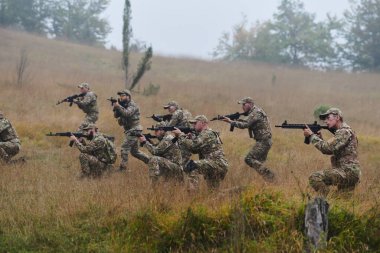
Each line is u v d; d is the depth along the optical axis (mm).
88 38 62812
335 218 6590
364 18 53406
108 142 10555
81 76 28172
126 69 22031
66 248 6602
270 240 6344
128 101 12094
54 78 25922
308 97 28812
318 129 7973
